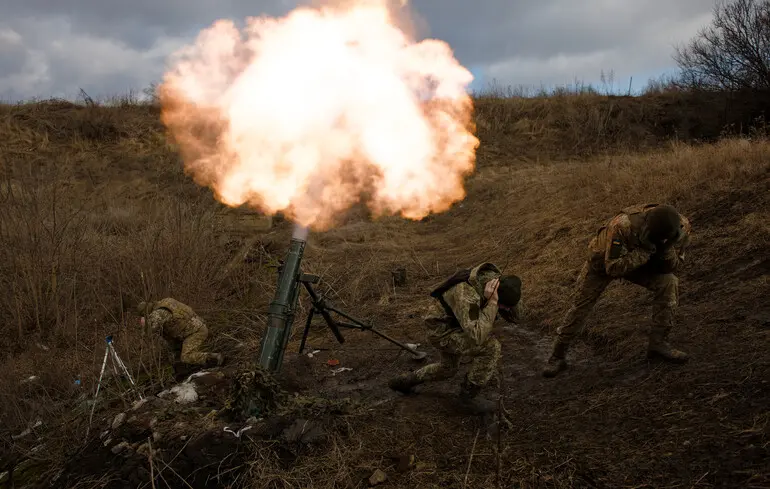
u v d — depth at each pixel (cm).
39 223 783
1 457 432
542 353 523
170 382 511
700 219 658
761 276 507
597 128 1772
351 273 848
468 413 418
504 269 776
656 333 430
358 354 564
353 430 394
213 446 365
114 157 1653
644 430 353
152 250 788
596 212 825
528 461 344
